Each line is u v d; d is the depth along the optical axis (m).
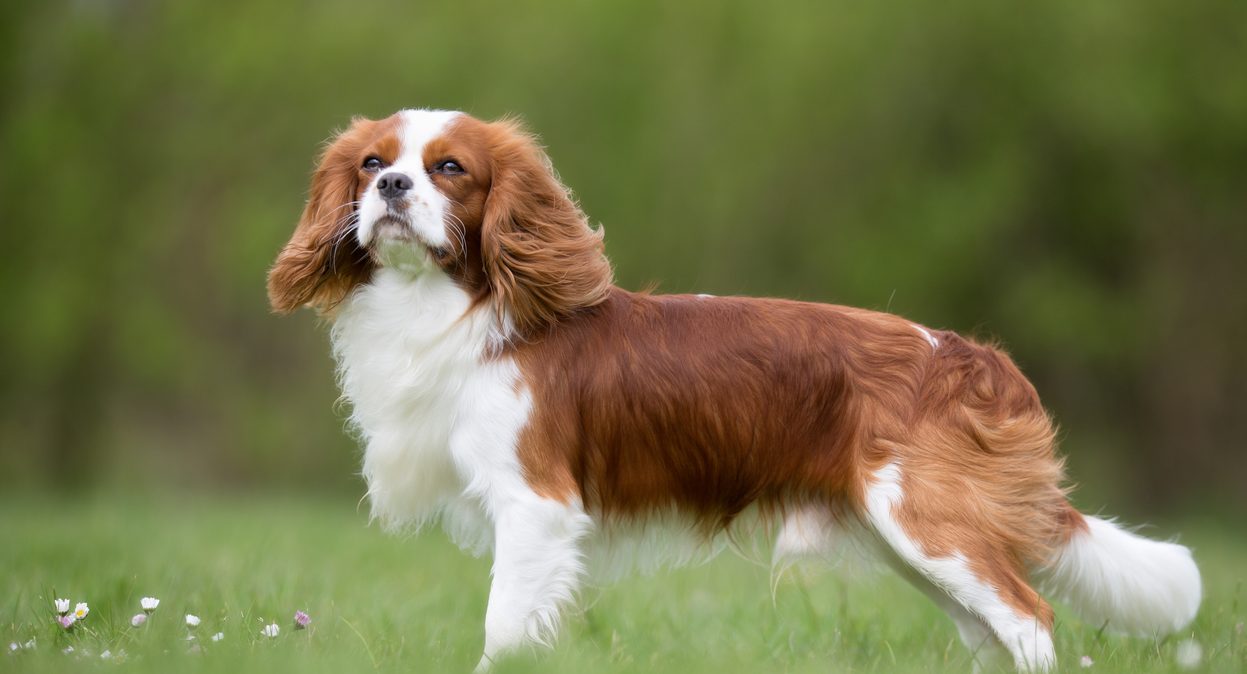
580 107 18.41
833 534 5.07
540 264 5.00
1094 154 17.47
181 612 5.54
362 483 20.59
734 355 5.07
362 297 5.19
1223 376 18.48
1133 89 16.69
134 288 20.05
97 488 21.03
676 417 5.05
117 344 19.95
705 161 18.05
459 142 5.07
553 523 4.87
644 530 5.22
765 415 5.03
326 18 19.84
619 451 5.08
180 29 20.50
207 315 20.78
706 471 5.10
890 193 17.55
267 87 19.58
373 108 18.95
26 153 19.62
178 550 7.88
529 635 4.81
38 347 19.23
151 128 20.55
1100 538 5.02
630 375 5.05
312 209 5.38
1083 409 18.62
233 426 21.80
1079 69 16.84
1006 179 17.16
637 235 18.03
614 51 18.30
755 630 5.97
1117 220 17.77
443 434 5.02
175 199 20.38
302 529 9.77
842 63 17.50
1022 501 4.94
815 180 17.98
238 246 19.11
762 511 5.15
